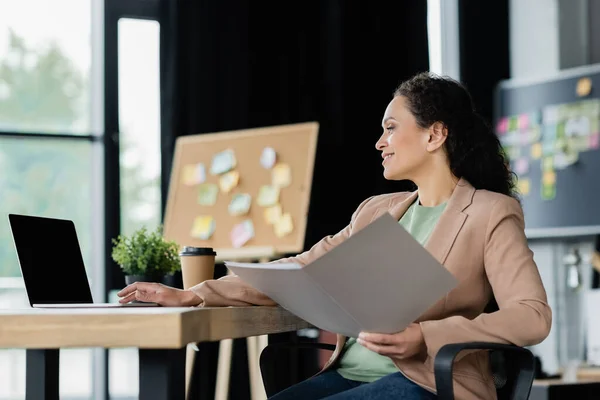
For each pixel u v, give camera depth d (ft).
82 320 6.13
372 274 6.62
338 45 20.39
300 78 20.31
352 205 20.34
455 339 7.22
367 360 8.25
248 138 17.57
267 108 20.11
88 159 20.02
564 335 20.33
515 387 7.33
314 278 6.60
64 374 19.38
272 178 17.07
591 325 16.16
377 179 20.43
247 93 19.99
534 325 7.28
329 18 20.47
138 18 20.06
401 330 7.21
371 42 20.65
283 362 18.72
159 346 6.03
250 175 17.31
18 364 19.40
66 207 19.84
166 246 10.21
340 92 20.35
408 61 20.83
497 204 7.99
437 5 21.98
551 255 20.80
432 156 8.50
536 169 20.79
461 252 7.93
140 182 19.93
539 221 20.67
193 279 9.57
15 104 19.71
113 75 19.92
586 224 19.79
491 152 8.59
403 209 8.78
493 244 7.82
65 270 9.21
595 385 13.79
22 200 19.63
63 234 9.48
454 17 21.93
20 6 19.84
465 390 7.61
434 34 21.84
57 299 8.84
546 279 20.85
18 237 8.51
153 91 20.02
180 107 19.61
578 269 20.17
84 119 20.03
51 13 19.99
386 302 6.83
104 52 19.88
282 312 8.43
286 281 7.04
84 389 19.48
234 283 8.40
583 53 20.86
